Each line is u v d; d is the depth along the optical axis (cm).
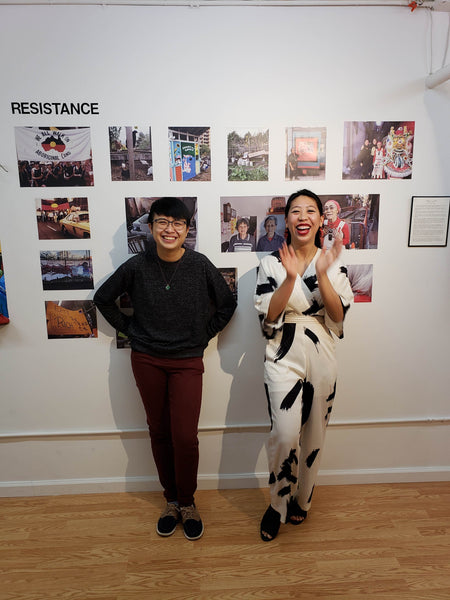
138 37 177
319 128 186
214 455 211
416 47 183
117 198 187
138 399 205
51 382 202
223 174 187
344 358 206
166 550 171
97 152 183
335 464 214
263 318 167
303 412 170
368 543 174
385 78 185
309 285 163
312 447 173
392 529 182
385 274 199
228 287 183
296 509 187
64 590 153
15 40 175
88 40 176
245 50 180
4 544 175
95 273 193
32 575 160
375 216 194
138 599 149
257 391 207
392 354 206
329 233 194
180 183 187
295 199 165
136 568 163
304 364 164
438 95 187
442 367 209
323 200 192
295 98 184
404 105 187
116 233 190
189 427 172
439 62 185
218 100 183
